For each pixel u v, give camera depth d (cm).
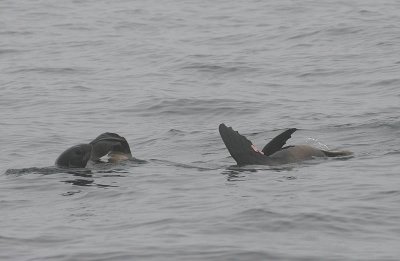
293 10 3369
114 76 2402
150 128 1769
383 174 1227
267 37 2895
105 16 3519
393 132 1574
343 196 1115
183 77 2350
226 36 2978
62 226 1044
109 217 1075
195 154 1508
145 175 1282
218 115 1870
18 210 1140
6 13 3634
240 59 2539
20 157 1532
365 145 1491
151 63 2577
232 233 982
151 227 1018
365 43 2636
